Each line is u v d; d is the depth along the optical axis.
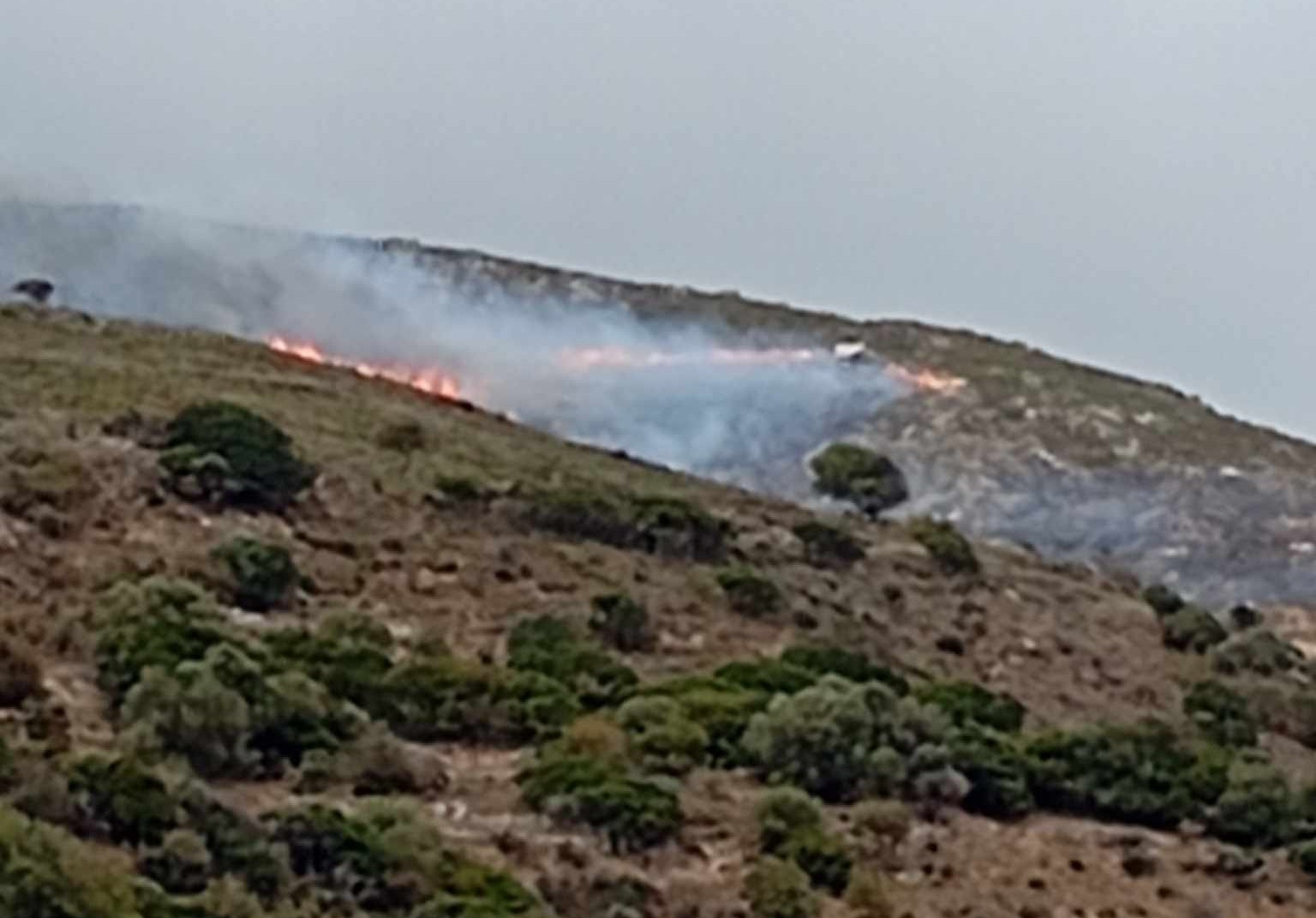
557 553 65.25
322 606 58.41
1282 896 49.72
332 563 61.00
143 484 61.53
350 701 50.81
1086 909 47.44
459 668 52.81
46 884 35.69
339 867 41.25
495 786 48.06
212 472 62.34
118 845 39.81
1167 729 59.56
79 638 49.94
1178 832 52.50
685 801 47.91
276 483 63.50
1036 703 64.62
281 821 41.75
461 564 62.78
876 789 50.50
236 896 38.25
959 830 50.00
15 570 54.66
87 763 41.44
